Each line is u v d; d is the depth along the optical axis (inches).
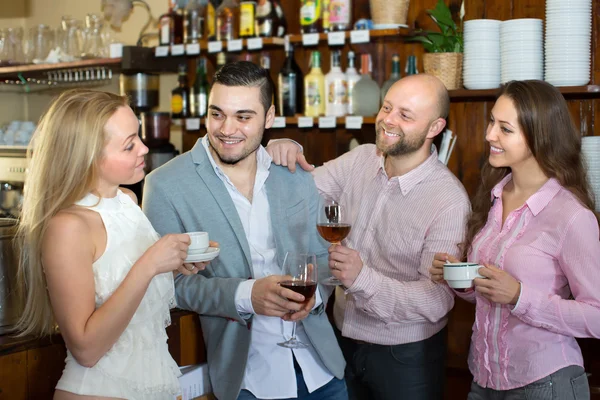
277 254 81.7
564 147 79.0
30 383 70.3
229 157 77.5
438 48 118.4
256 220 81.9
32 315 66.1
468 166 123.3
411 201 91.7
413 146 90.7
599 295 74.4
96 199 63.8
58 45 166.9
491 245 81.9
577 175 79.7
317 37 128.8
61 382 62.5
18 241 67.9
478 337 82.7
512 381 78.6
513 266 78.4
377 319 91.0
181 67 149.5
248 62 78.2
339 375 82.4
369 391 96.2
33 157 63.5
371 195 96.4
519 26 107.7
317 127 139.8
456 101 122.5
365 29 124.1
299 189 85.5
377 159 97.7
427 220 89.7
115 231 63.4
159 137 144.1
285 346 77.4
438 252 87.7
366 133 134.3
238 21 145.9
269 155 83.4
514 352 78.4
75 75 170.1
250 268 78.6
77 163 61.5
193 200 78.7
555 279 78.0
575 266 75.4
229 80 76.2
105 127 62.5
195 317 83.6
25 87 194.4
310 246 87.4
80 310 59.3
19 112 198.1
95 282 62.0
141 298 60.9
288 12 142.6
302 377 80.7
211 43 140.3
